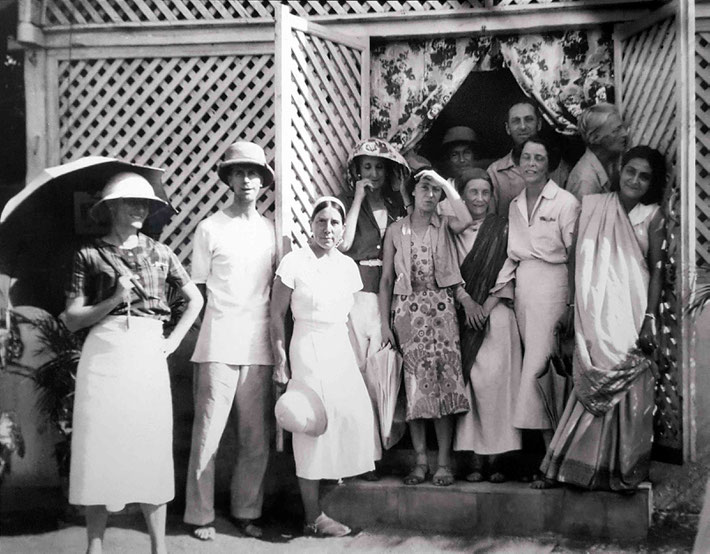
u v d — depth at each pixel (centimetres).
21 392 562
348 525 555
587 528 532
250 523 541
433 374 562
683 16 551
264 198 652
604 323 541
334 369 540
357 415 541
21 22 653
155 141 670
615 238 556
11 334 563
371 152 599
